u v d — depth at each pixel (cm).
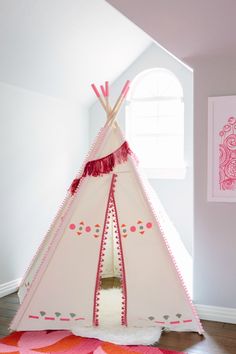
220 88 320
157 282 293
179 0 256
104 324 299
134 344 272
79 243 300
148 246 298
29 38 339
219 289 322
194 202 328
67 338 282
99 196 307
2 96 370
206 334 292
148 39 479
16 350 264
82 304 295
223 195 318
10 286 388
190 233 495
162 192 506
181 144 510
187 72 493
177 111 512
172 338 284
